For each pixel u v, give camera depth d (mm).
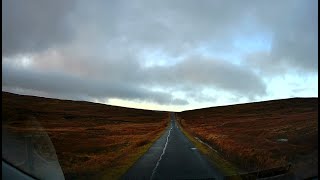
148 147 30516
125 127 84438
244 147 22594
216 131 53594
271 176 11461
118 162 19297
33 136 9227
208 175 13891
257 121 70812
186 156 21469
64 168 16078
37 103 101812
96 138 45812
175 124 104938
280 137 26328
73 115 96312
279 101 115062
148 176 14117
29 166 8617
